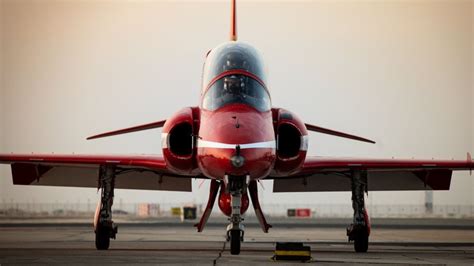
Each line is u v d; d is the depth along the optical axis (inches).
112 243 3134.8
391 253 2502.5
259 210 2522.1
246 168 2038.6
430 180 2810.0
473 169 2632.9
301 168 2324.1
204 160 2091.5
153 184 2859.3
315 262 2036.2
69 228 5022.1
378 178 2844.5
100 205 2591.0
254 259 2116.1
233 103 2159.2
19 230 4630.9
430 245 3201.3
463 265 1966.0
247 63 2257.6
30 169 2726.4
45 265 1898.4
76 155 2544.3
